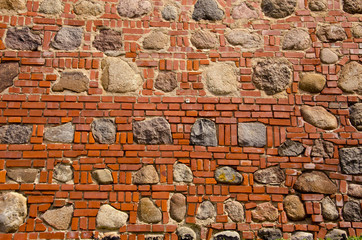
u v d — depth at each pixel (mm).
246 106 3322
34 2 3453
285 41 3500
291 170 3189
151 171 3127
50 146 3127
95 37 3422
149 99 3297
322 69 3436
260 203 3111
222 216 3064
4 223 2934
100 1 3514
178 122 3252
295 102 3350
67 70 3314
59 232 2963
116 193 3068
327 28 3541
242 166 3182
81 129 3182
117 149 3162
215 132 3250
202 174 3145
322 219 3088
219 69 3404
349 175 3191
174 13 3529
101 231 2990
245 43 3482
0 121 3145
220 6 3586
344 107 3350
